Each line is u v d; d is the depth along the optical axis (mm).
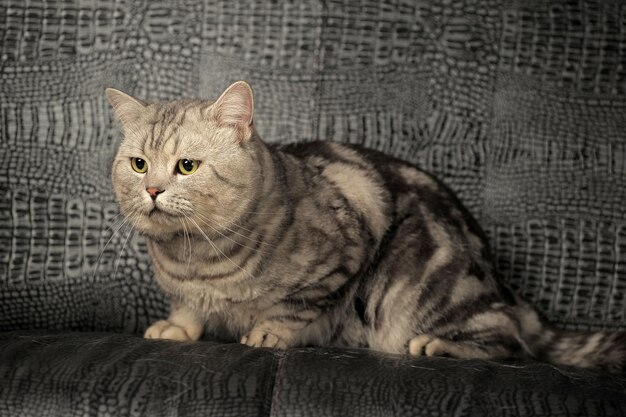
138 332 2287
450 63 2340
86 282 2279
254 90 2338
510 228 2336
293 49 2332
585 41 2326
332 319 1988
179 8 2328
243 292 1865
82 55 2314
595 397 1563
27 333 1952
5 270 2242
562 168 2340
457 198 2168
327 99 2344
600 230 2330
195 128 1782
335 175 2000
